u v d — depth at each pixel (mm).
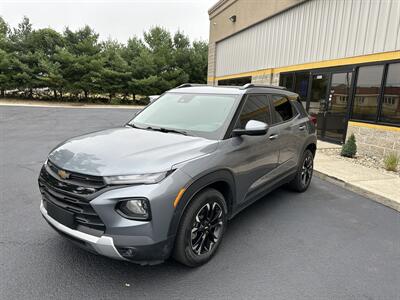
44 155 7043
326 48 9648
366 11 8156
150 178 2307
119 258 2312
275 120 4070
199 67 32938
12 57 26406
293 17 11219
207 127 3207
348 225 3910
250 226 3758
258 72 13758
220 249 3156
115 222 2238
